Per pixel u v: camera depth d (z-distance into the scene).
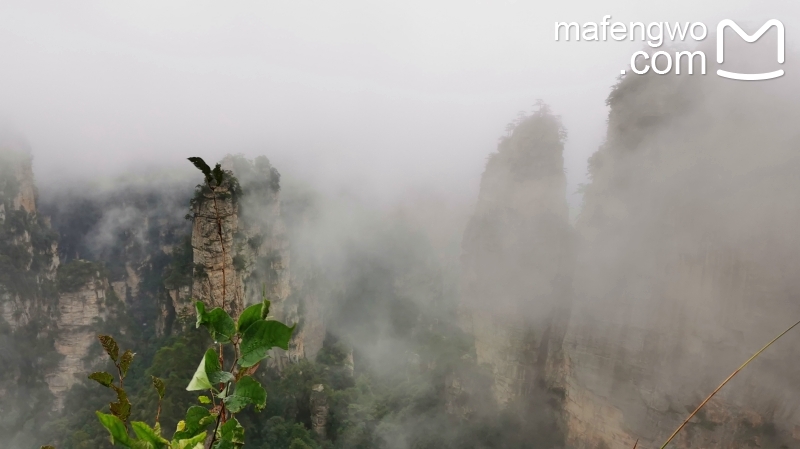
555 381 57.72
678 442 38.88
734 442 36.09
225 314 3.62
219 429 3.71
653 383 41.91
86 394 72.25
